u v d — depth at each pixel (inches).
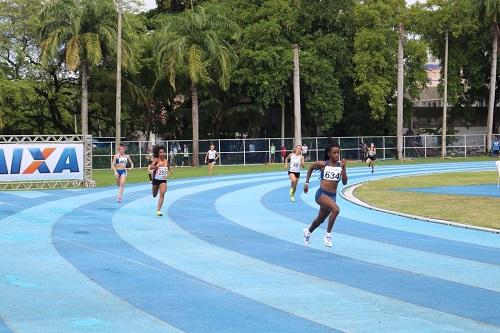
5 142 1006.4
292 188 835.4
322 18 2156.7
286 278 360.5
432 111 2566.4
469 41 2327.8
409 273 374.9
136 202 812.0
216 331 257.3
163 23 2005.4
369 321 272.1
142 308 293.9
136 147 1820.9
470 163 1836.9
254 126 2239.2
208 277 362.9
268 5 2069.4
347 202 823.7
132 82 2102.6
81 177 1045.8
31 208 740.0
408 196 862.5
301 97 2102.6
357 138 2095.2
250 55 1980.8
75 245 477.1
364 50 2111.2
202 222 617.6
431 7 2290.8
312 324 267.3
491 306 297.4
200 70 1798.7
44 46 1620.3
